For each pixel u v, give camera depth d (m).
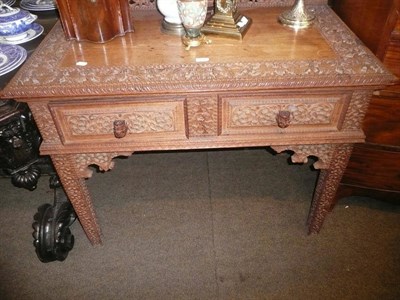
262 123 0.85
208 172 1.52
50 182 1.20
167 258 1.17
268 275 1.10
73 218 1.22
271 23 1.00
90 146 0.87
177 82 0.75
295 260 1.14
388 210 1.29
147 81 0.76
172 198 1.40
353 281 1.07
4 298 1.07
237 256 1.16
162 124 0.84
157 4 0.95
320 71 0.77
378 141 1.07
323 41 0.89
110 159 0.93
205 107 0.81
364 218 1.26
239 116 0.83
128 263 1.16
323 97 0.80
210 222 1.29
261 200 1.36
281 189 1.41
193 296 1.06
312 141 0.87
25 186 1.04
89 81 0.76
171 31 0.96
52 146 0.86
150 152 1.64
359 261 1.12
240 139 0.87
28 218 1.34
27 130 0.94
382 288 1.04
